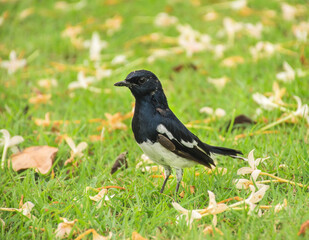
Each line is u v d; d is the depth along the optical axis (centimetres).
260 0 1841
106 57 1542
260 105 1180
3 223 783
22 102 1302
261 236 717
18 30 1769
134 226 778
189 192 884
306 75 1320
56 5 1877
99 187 921
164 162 873
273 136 1058
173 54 1552
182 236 729
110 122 1130
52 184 928
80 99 1298
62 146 1055
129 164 1019
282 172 913
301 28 1531
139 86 844
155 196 891
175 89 1346
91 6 1920
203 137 1084
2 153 1058
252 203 777
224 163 977
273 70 1383
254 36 1553
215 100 1264
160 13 1786
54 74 1463
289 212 772
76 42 1609
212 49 1523
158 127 844
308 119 1080
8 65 1436
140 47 1628
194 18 1780
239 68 1425
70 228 750
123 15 1820
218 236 712
